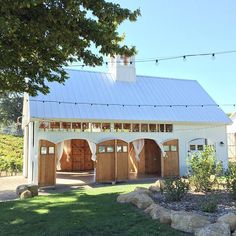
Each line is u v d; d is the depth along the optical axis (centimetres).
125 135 2097
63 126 1948
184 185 955
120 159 2056
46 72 981
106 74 2481
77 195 1229
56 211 920
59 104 1980
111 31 850
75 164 2731
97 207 932
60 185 1888
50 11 748
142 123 2155
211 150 1270
